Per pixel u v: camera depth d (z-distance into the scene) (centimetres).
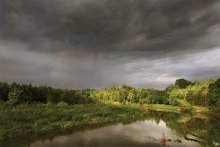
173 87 15362
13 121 4103
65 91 9125
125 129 4553
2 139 3338
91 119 5491
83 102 9419
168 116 7038
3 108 5591
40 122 4362
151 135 3938
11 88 7188
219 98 8331
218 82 8662
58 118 4953
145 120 6053
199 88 10838
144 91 13438
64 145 3194
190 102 10581
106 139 3603
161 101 12481
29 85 8031
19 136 3562
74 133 4022
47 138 3569
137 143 3347
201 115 7256
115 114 6638
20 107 5859
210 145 3095
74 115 5484
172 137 3738
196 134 3906
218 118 6312
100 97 14550
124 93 13712
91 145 3225
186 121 5756
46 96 8144
